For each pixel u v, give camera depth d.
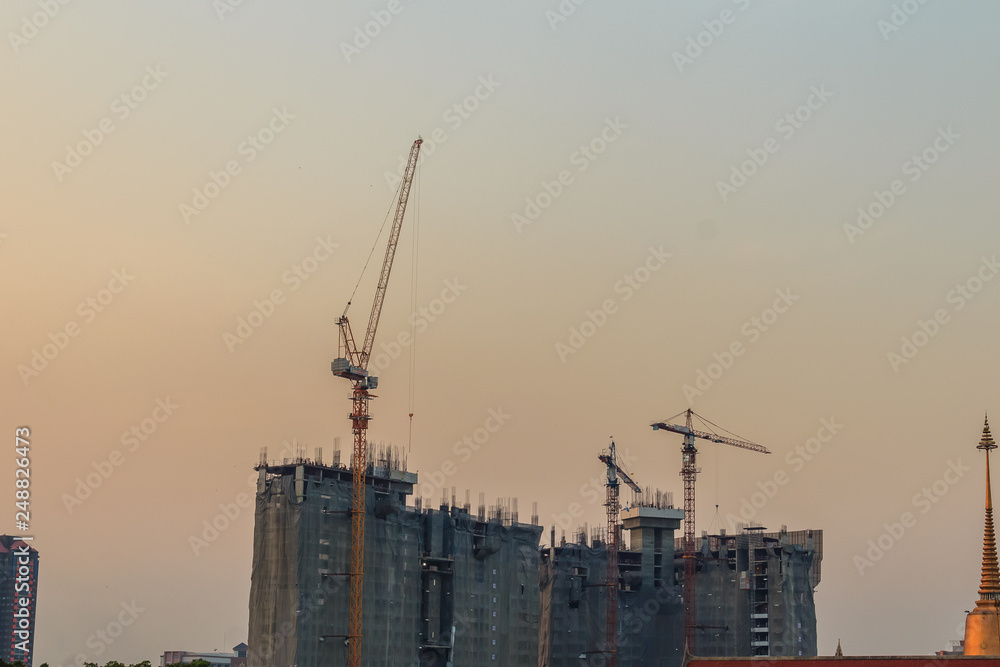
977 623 153.75
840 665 145.62
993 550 155.50
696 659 156.50
